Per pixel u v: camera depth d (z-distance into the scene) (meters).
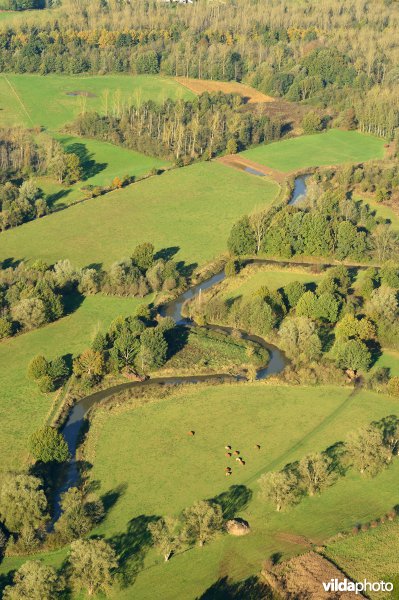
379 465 148.12
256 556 128.62
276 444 156.50
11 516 132.00
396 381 172.00
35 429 158.12
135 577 124.50
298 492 141.88
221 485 144.75
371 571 125.88
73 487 141.38
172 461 150.88
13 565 126.62
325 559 127.88
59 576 121.75
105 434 158.00
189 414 164.75
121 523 135.12
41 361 171.25
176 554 129.00
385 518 136.88
